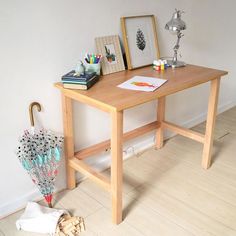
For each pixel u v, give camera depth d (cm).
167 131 279
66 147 196
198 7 267
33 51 169
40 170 173
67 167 202
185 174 227
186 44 270
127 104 149
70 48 185
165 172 229
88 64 185
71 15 179
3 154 174
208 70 215
